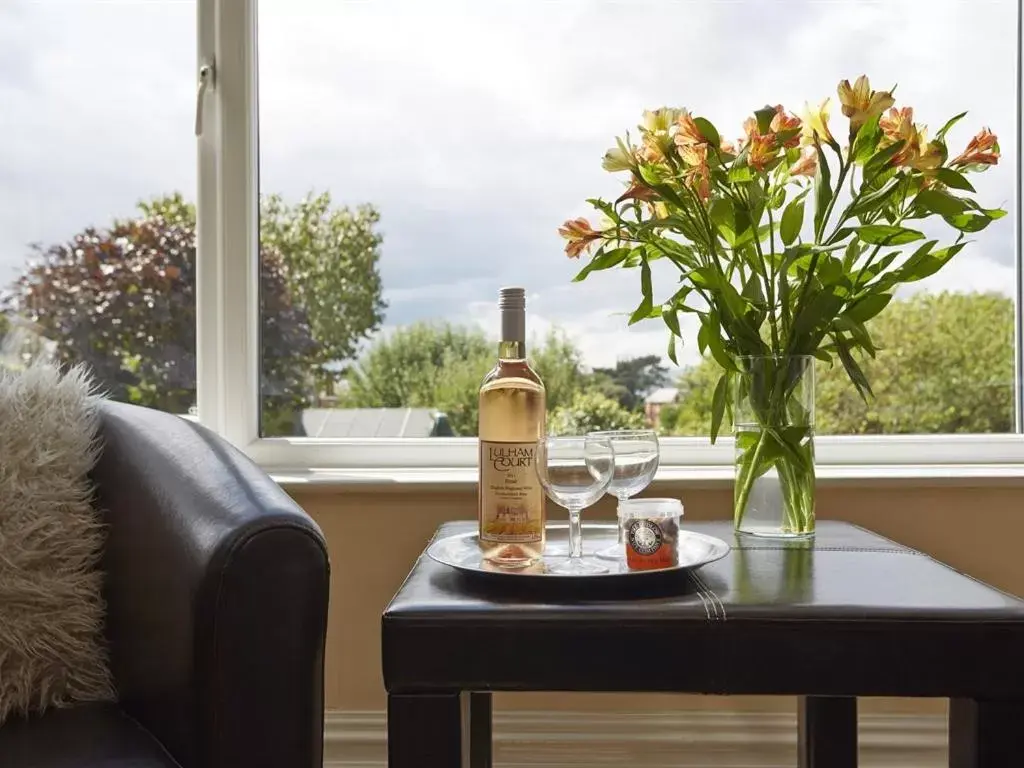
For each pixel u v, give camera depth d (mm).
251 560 1043
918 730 1806
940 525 1815
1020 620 1043
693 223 1438
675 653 1063
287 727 1052
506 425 1256
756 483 1462
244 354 1947
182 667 1073
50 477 1353
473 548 1368
